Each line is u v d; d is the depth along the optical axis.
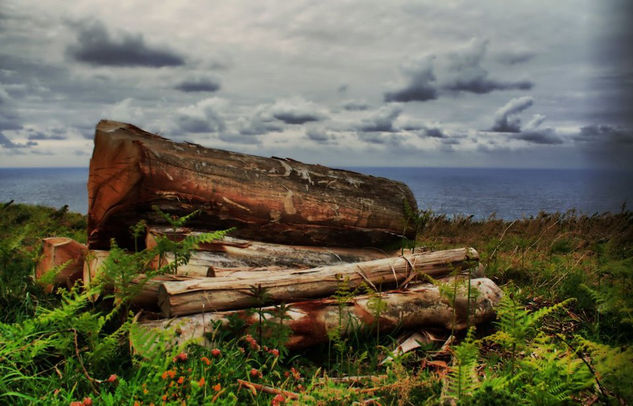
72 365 3.18
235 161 5.61
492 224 11.70
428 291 4.50
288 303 4.12
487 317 4.46
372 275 4.61
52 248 5.00
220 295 3.83
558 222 10.79
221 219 5.38
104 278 3.95
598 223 10.30
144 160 4.71
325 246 6.39
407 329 4.30
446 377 3.20
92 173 4.87
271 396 3.03
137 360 3.08
